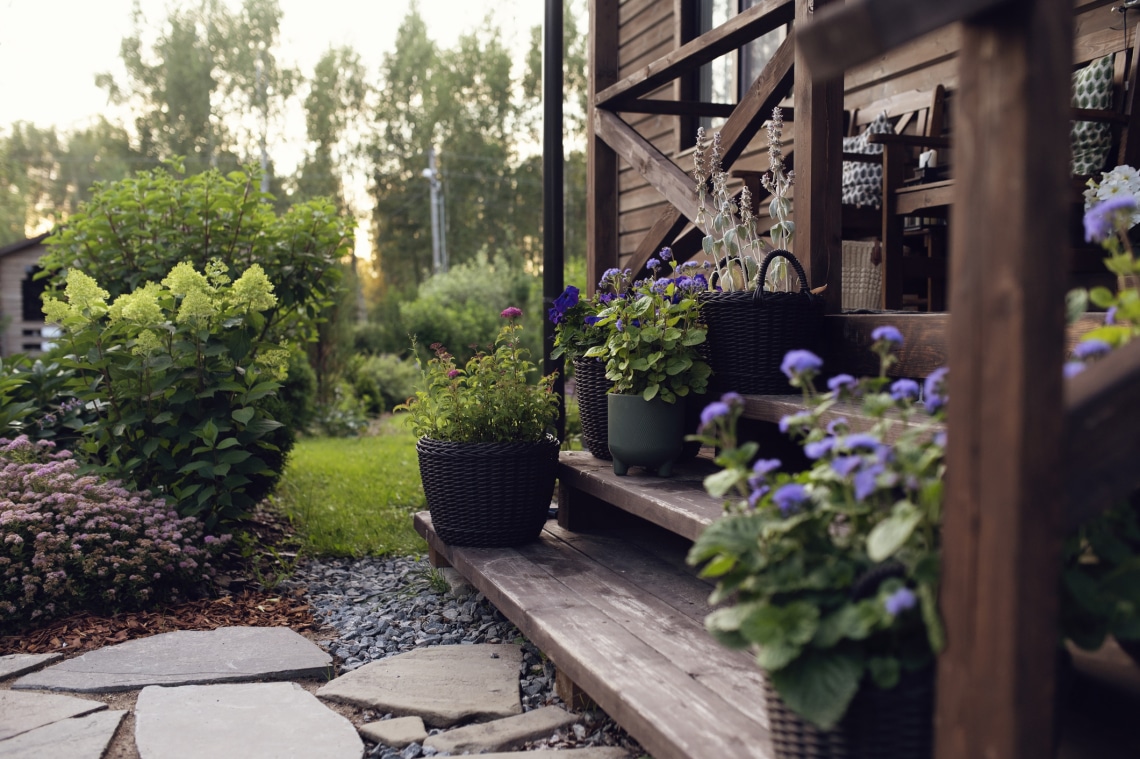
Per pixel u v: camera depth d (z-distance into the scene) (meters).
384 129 30.61
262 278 3.96
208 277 4.47
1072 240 3.60
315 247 4.89
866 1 1.08
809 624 1.32
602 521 3.53
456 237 30.42
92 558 3.08
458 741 2.21
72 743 2.17
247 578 3.71
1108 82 3.72
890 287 3.93
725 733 1.71
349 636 3.09
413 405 3.39
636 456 2.94
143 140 29.61
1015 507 1.11
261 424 3.96
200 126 29.42
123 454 3.86
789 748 1.48
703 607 2.55
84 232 4.64
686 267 3.29
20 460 3.79
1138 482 1.25
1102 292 1.46
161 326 3.72
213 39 29.75
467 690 2.51
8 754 2.11
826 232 3.02
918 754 1.37
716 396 3.02
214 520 3.75
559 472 3.34
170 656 2.77
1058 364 1.12
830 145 3.01
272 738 2.21
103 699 2.49
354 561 4.10
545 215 4.30
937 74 4.65
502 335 3.41
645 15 7.09
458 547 3.27
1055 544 1.13
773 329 2.88
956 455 1.19
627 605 2.56
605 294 3.41
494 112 30.75
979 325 1.15
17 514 3.11
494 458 3.13
